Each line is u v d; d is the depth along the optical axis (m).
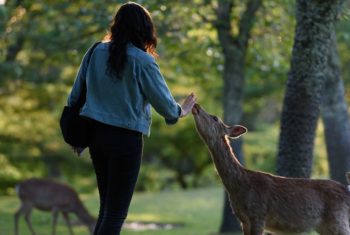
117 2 18.91
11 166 44.66
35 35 24.28
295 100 14.46
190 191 42.91
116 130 8.64
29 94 36.09
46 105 37.94
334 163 21.00
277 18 22.39
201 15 22.02
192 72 26.22
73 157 44.12
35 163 44.19
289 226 10.35
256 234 10.18
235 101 22.77
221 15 22.06
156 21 21.48
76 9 23.86
